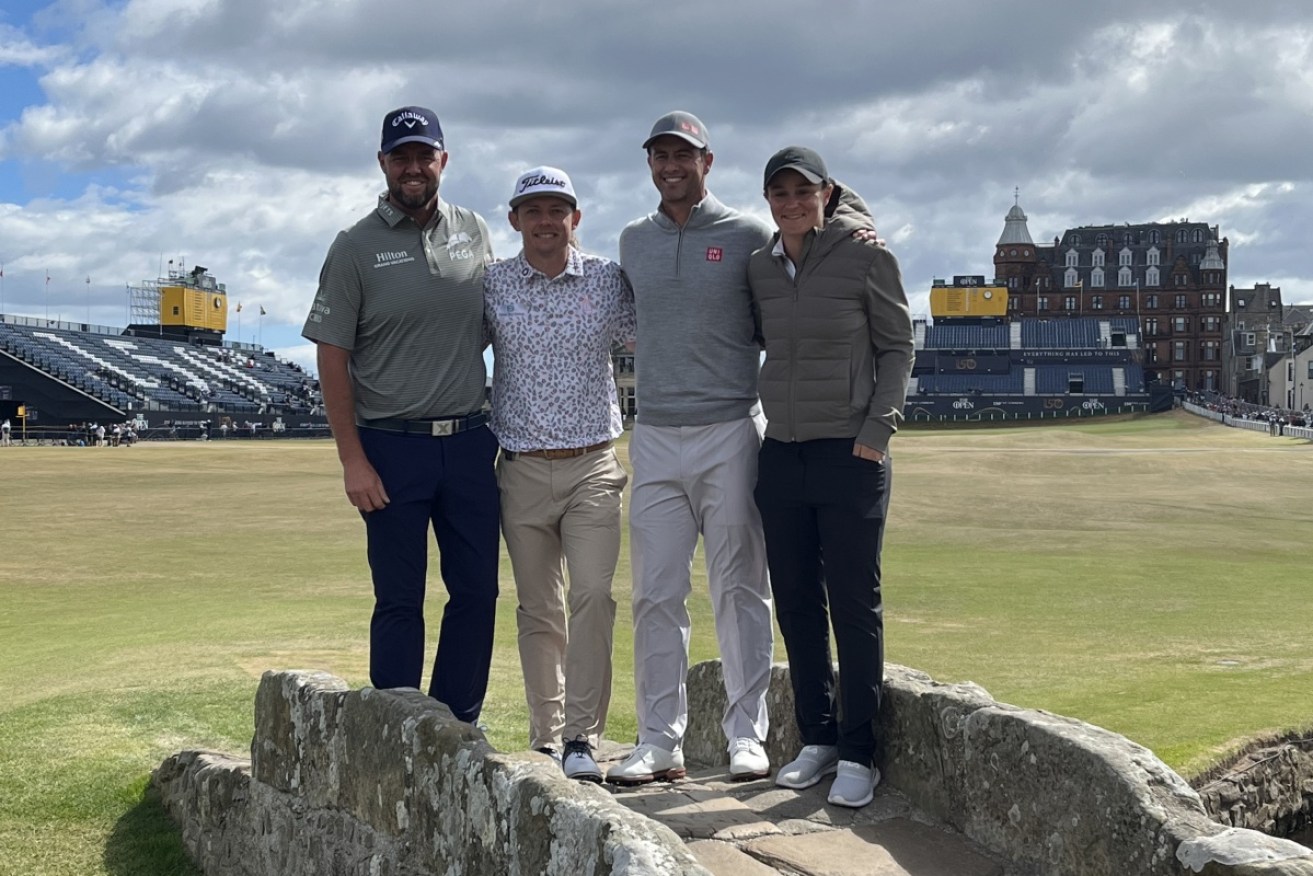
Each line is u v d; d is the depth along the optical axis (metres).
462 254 5.12
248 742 7.09
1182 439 75.62
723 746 5.56
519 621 5.45
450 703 5.26
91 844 5.71
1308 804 7.48
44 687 8.91
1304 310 167.62
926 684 4.55
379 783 4.19
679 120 4.95
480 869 3.58
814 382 4.62
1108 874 3.48
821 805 4.43
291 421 104.62
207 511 31.84
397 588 5.04
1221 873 3.07
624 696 8.84
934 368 141.00
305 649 10.64
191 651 10.57
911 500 36.94
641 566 5.20
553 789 3.31
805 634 4.83
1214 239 159.00
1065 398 130.00
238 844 5.24
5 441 80.94
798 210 4.56
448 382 5.05
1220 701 8.46
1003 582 17.48
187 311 140.25
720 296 5.07
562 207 5.01
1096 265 160.12
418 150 4.91
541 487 5.18
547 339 5.11
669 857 2.91
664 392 5.13
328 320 4.97
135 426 88.06
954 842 4.05
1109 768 3.52
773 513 4.78
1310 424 97.12
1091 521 30.72
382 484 5.02
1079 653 11.15
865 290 4.57
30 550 22.64
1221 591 16.42
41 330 111.44
